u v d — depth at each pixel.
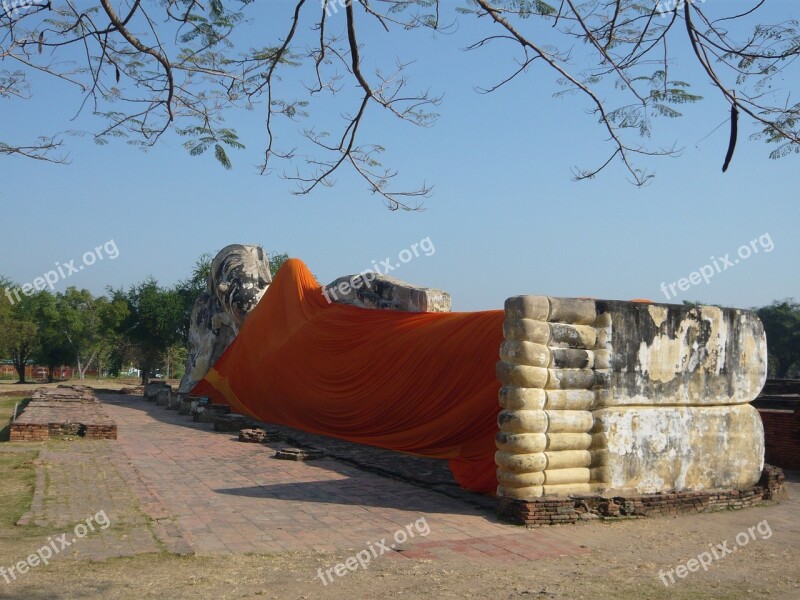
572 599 8.06
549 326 12.29
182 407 28.11
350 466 16.47
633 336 12.91
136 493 12.55
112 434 19.34
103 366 72.12
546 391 12.16
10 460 15.42
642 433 12.79
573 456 12.23
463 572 8.94
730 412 13.78
